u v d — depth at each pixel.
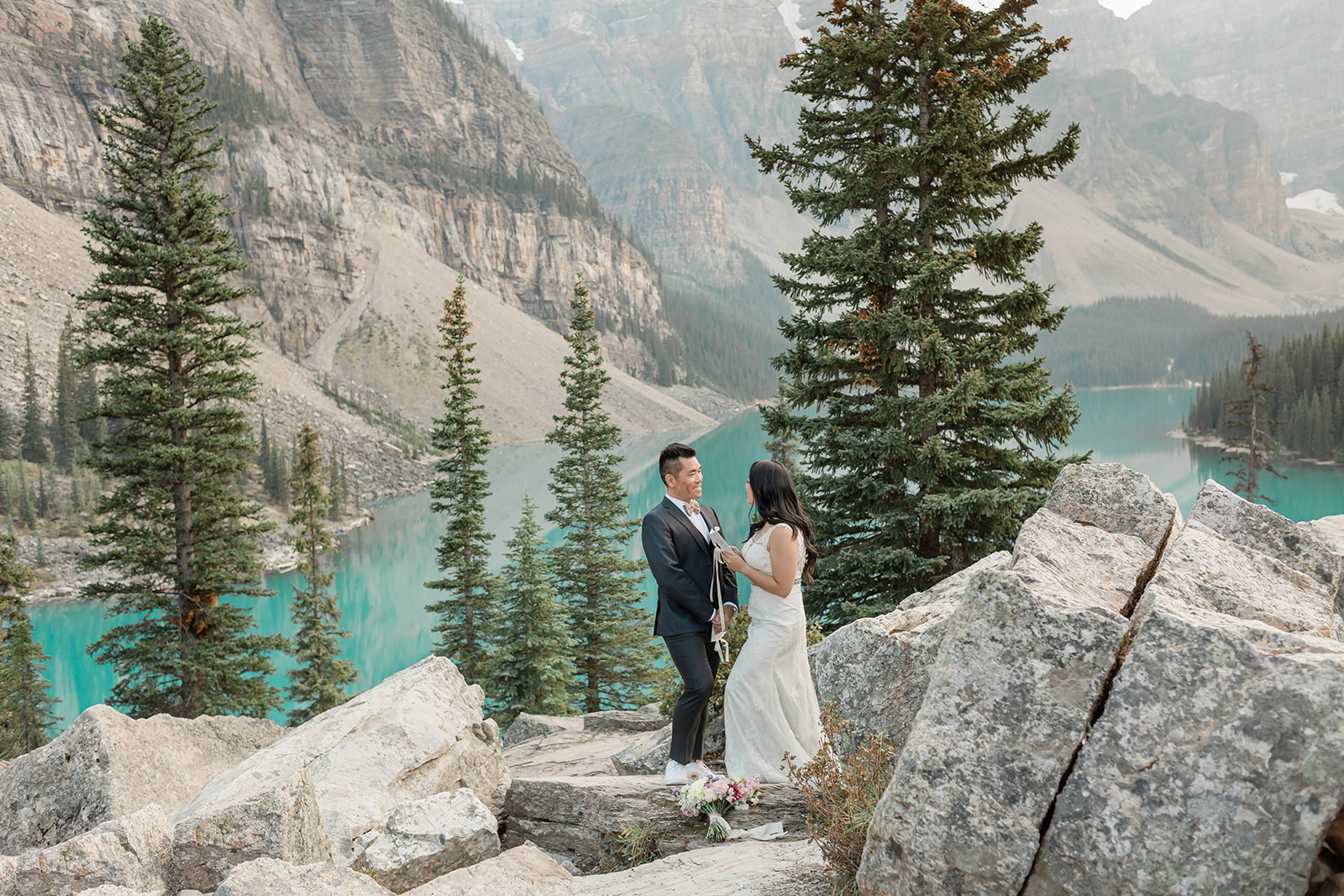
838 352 15.19
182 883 4.57
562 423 35.34
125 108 24.92
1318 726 2.64
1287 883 2.62
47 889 4.19
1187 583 3.48
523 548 29.73
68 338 98.75
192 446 24.92
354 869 4.93
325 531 34.94
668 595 5.66
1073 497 4.55
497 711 30.00
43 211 160.00
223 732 8.21
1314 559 3.92
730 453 182.12
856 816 4.02
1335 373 120.56
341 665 33.41
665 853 5.45
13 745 32.19
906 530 14.11
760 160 14.78
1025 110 13.41
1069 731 3.06
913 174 13.59
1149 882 2.79
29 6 188.12
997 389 13.82
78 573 75.19
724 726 6.52
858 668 5.82
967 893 3.12
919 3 13.76
